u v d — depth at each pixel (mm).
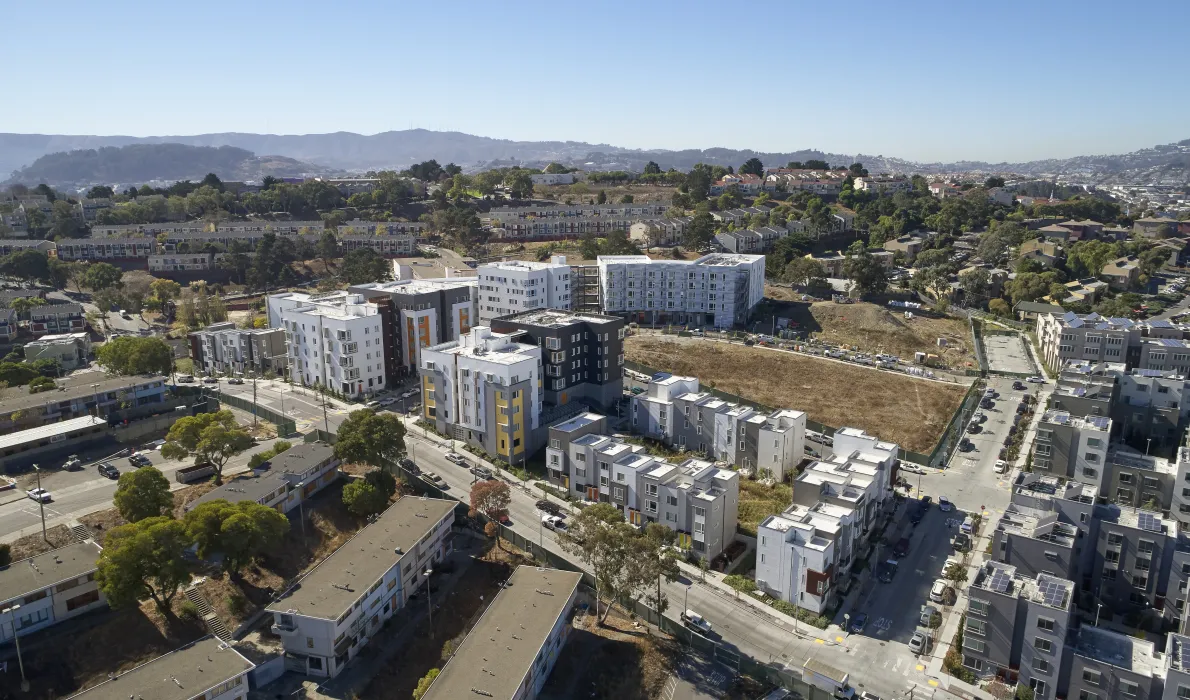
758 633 96938
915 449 152875
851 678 88750
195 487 124188
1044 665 84688
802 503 112250
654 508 117062
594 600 102938
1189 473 119062
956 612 101250
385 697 87625
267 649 93438
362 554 101875
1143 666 81312
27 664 85312
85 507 116750
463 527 120312
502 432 140625
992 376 196375
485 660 82625
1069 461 129625
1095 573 104062
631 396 153625
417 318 185375
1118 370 156000
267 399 173875
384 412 166250
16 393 149750
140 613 95312
